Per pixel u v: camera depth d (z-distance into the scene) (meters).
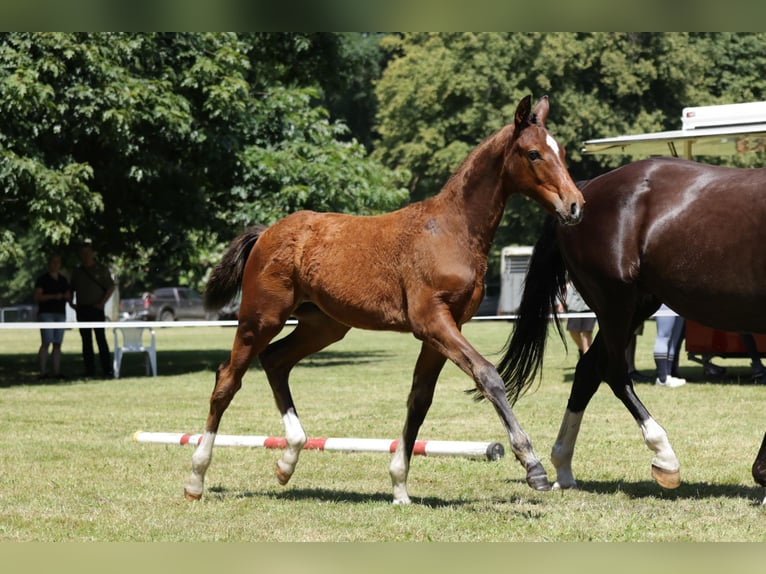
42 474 9.32
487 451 9.64
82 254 21.30
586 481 9.00
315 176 22.83
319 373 20.75
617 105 47.69
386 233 7.65
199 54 22.39
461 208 7.42
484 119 48.81
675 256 8.03
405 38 55.47
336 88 27.00
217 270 8.53
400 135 52.75
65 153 21.39
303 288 8.02
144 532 7.04
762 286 7.70
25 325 18.33
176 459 10.16
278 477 8.41
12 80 18.92
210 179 23.58
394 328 7.68
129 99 20.17
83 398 16.30
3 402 15.67
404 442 7.92
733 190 7.88
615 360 8.39
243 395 16.56
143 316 59.66
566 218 7.01
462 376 20.11
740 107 16.55
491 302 58.25
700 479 8.95
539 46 47.44
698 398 14.91
